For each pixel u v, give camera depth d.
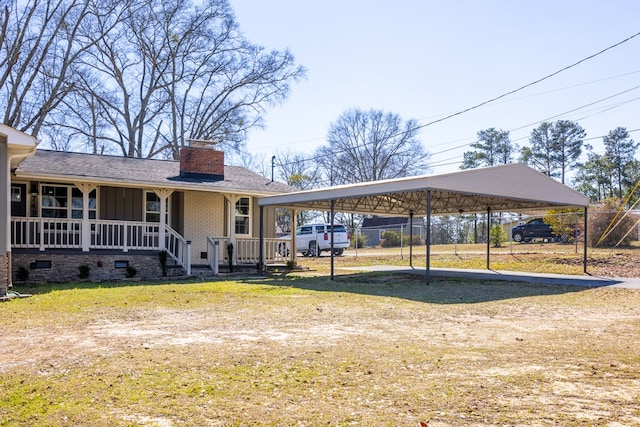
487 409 4.56
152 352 6.68
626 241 24.73
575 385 5.25
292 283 16.23
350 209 22.09
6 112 30.34
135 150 36.59
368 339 7.56
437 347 7.01
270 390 5.10
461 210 23.28
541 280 16.62
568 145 53.69
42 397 4.90
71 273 17.34
